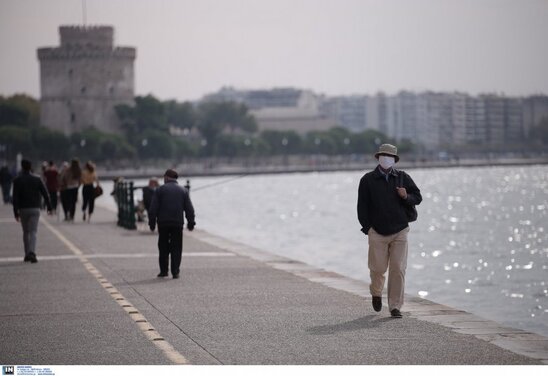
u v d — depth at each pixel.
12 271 48.78
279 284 42.62
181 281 43.97
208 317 33.62
